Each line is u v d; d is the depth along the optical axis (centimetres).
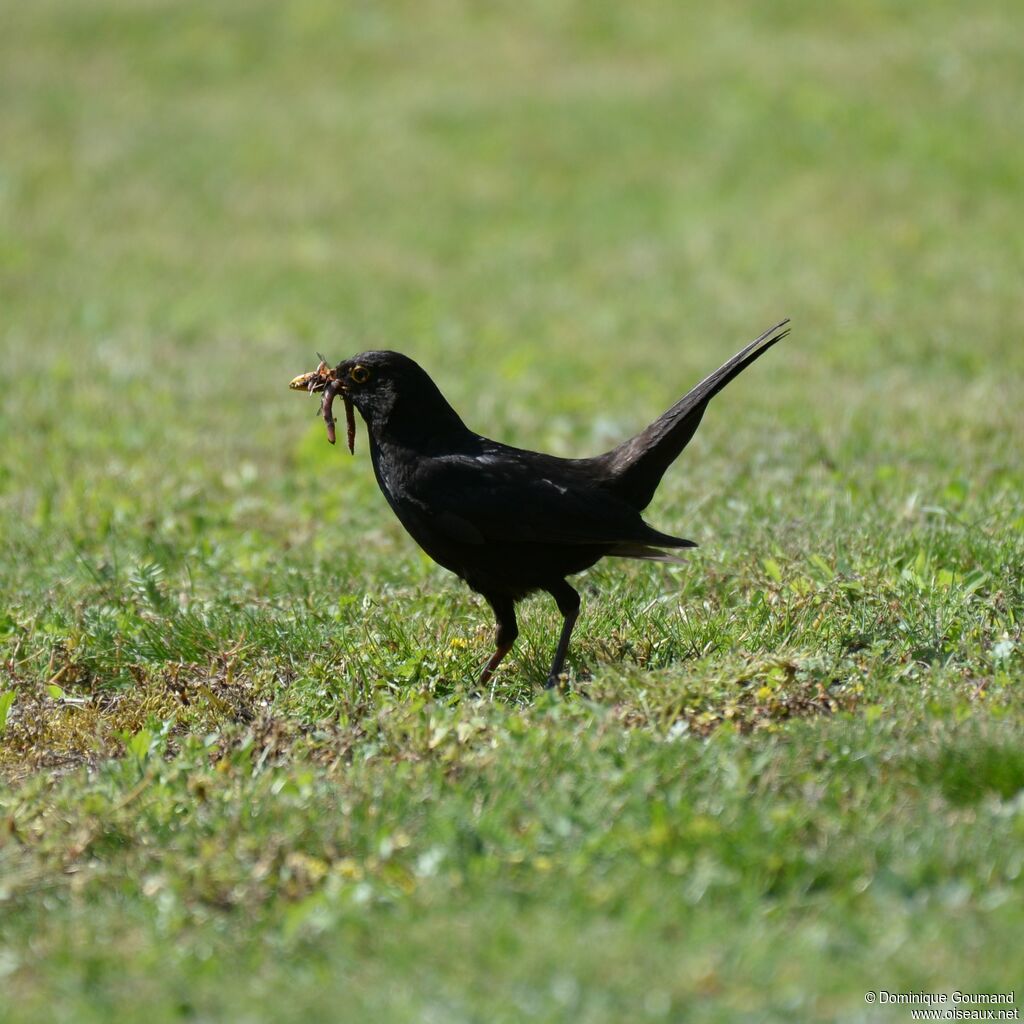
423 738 1313
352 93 5616
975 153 4494
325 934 1029
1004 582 1661
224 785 1281
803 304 3575
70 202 4716
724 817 1121
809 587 1641
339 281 4019
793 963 948
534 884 1059
